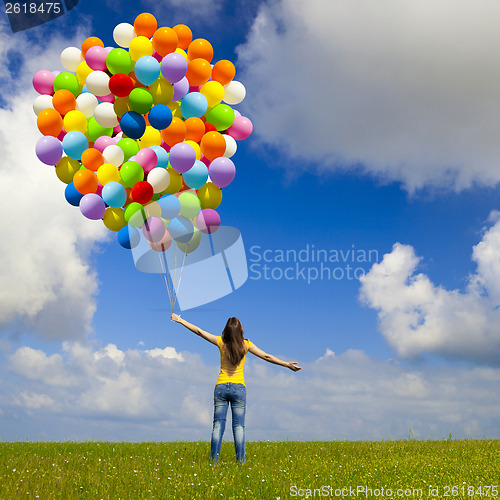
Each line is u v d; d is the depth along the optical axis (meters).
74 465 6.79
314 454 8.23
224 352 6.85
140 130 7.11
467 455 8.19
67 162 7.49
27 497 4.95
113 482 5.60
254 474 6.05
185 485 5.42
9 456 7.52
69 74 7.68
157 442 10.16
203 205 7.73
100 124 7.30
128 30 7.55
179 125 7.19
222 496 5.08
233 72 7.81
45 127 7.23
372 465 6.97
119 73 7.05
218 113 7.67
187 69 7.35
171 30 7.27
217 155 7.52
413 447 9.33
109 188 7.02
